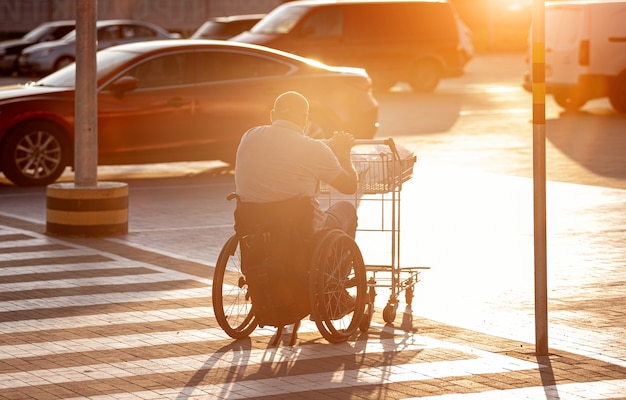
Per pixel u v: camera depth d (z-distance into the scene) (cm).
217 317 1455
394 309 1560
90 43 2278
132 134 3025
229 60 3133
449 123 4494
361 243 2169
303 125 1480
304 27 5697
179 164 3541
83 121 2292
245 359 1388
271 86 3144
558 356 1391
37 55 6781
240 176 1457
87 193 2258
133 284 1820
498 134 4109
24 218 2497
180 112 3066
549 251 2089
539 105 1387
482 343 1456
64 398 1233
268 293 1428
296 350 1430
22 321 1580
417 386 1272
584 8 4731
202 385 1279
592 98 4828
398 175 1552
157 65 3059
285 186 1437
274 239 1434
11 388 1269
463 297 1723
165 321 1577
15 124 2947
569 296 1728
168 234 2297
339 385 1277
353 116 3222
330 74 3222
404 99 5672
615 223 2378
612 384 1276
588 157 3459
